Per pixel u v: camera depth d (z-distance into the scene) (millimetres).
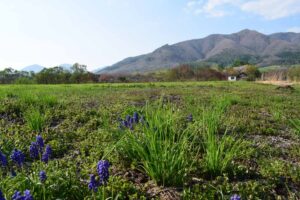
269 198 5387
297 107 16516
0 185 4551
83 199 4895
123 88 32375
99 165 4242
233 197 3951
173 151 5879
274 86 40438
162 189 5488
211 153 6180
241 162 6926
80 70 73688
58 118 11242
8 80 70312
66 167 6316
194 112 10461
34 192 4574
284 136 9711
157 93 24031
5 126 9648
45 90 25828
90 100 17141
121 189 5312
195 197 5148
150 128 6062
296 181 6109
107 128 8570
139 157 6438
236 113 13188
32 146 5516
